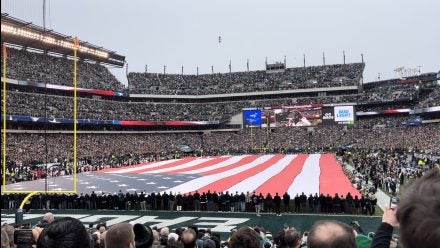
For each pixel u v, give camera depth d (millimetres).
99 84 98312
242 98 115500
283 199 28531
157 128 102312
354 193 33000
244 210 28922
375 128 91188
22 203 29766
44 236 2898
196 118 105875
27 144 68312
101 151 79688
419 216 1499
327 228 2520
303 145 91312
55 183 46281
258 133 99812
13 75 74062
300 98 111562
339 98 107562
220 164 65750
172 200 30109
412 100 97125
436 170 1673
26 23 69188
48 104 79875
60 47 82750
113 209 30734
